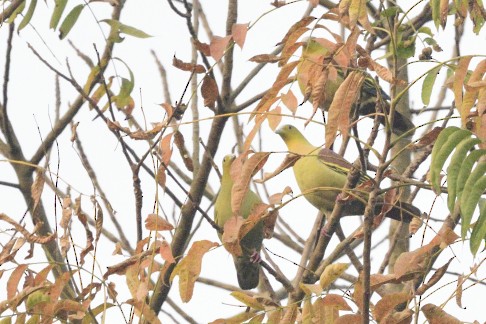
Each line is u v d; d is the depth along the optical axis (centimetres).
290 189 855
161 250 835
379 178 764
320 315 805
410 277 820
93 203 921
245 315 818
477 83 725
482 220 717
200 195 1204
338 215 1158
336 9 796
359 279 801
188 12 1093
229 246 812
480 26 917
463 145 707
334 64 834
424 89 920
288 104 780
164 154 888
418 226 902
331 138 737
